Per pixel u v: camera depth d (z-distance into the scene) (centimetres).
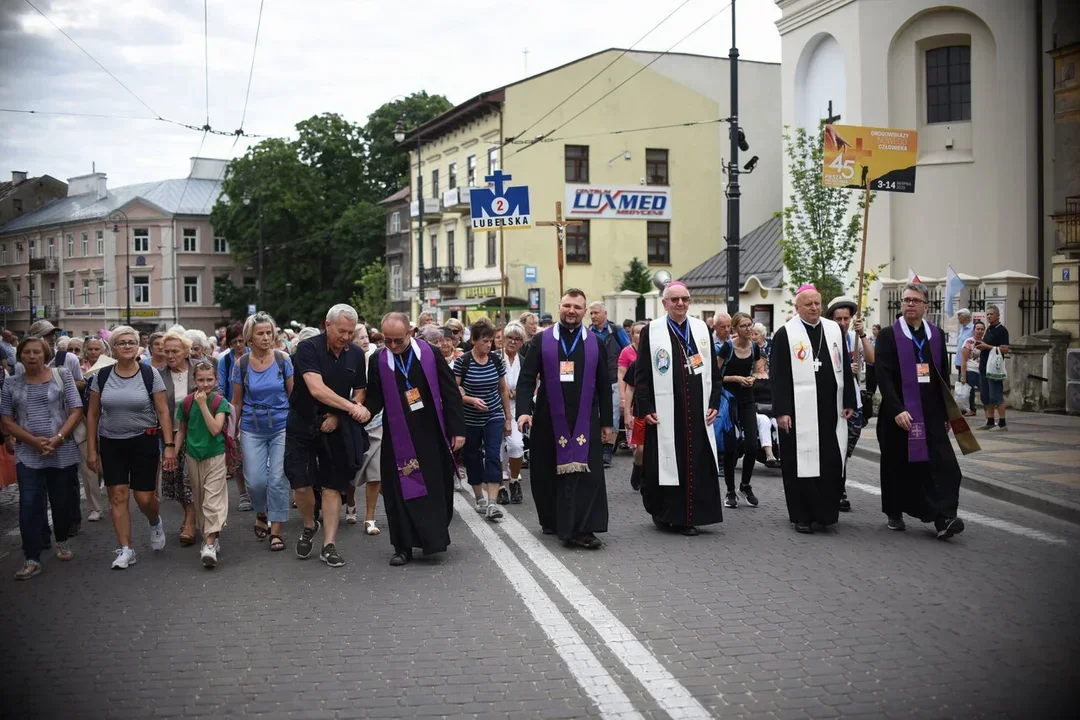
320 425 773
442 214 4600
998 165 2284
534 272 3472
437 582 713
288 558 811
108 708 479
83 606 668
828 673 502
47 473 816
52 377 799
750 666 515
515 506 1039
